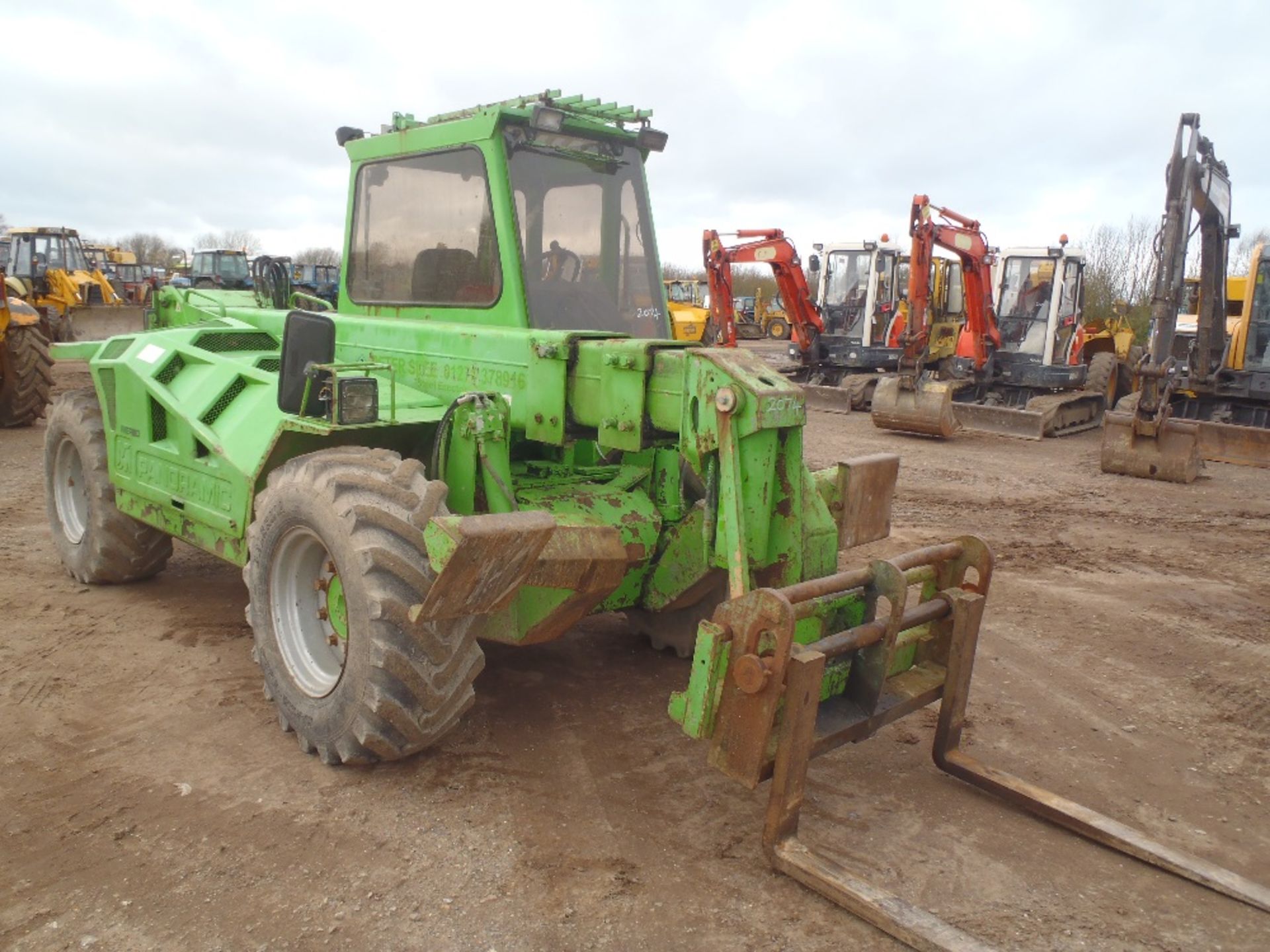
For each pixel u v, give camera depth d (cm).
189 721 407
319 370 386
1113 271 3362
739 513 336
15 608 531
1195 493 1061
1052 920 306
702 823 348
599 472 442
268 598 391
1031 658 540
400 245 473
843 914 300
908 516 902
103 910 285
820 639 336
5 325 1065
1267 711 482
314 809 344
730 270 1712
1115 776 409
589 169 455
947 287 1905
